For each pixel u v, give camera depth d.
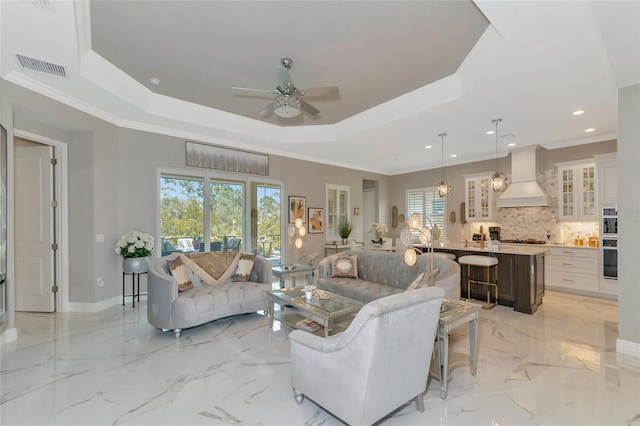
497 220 6.86
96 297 4.28
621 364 2.77
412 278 3.96
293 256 6.73
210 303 3.58
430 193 8.24
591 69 2.98
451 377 2.55
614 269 4.96
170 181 5.16
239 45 3.10
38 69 3.06
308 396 2.03
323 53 3.26
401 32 2.88
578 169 5.68
